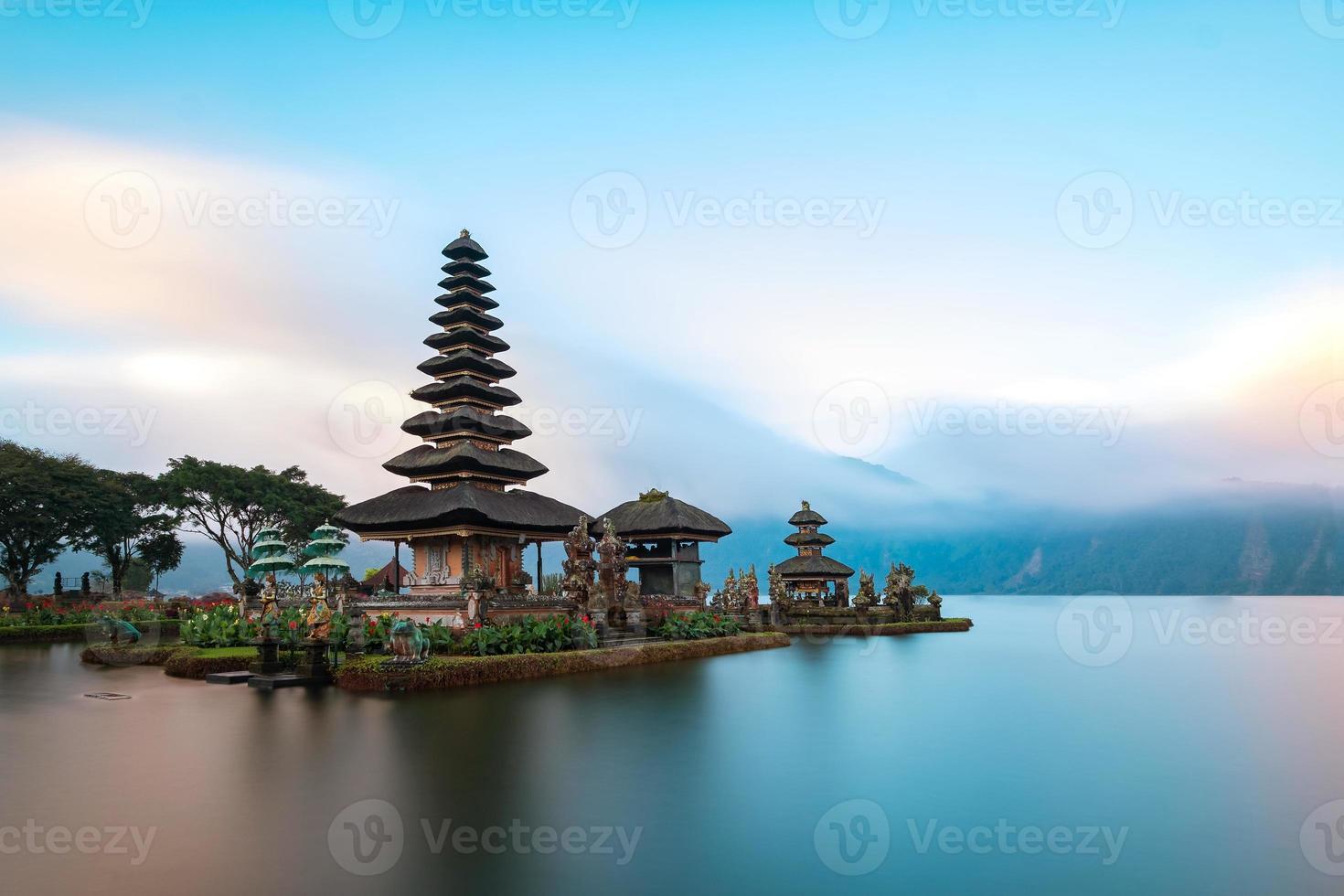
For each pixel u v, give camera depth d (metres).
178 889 8.31
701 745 15.85
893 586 63.12
